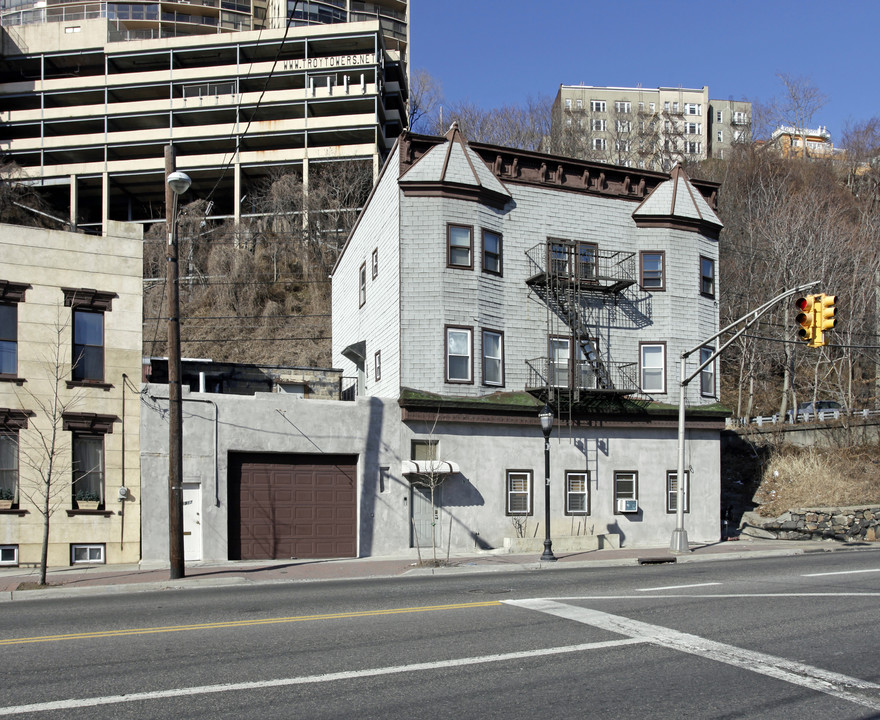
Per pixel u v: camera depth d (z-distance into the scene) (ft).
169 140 230.27
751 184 202.69
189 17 281.95
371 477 82.43
